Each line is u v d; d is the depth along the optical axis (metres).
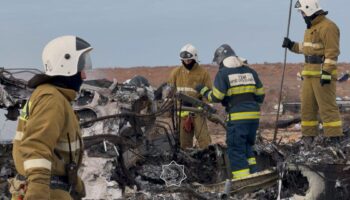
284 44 13.66
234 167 11.69
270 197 10.87
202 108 12.36
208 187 10.84
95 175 9.69
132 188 10.25
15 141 6.09
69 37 6.22
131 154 11.09
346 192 10.16
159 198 9.88
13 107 10.38
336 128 12.51
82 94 10.89
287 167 10.52
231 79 11.83
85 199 9.55
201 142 14.54
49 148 5.75
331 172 10.23
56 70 6.05
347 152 11.62
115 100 10.88
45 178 5.68
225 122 12.72
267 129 21.23
